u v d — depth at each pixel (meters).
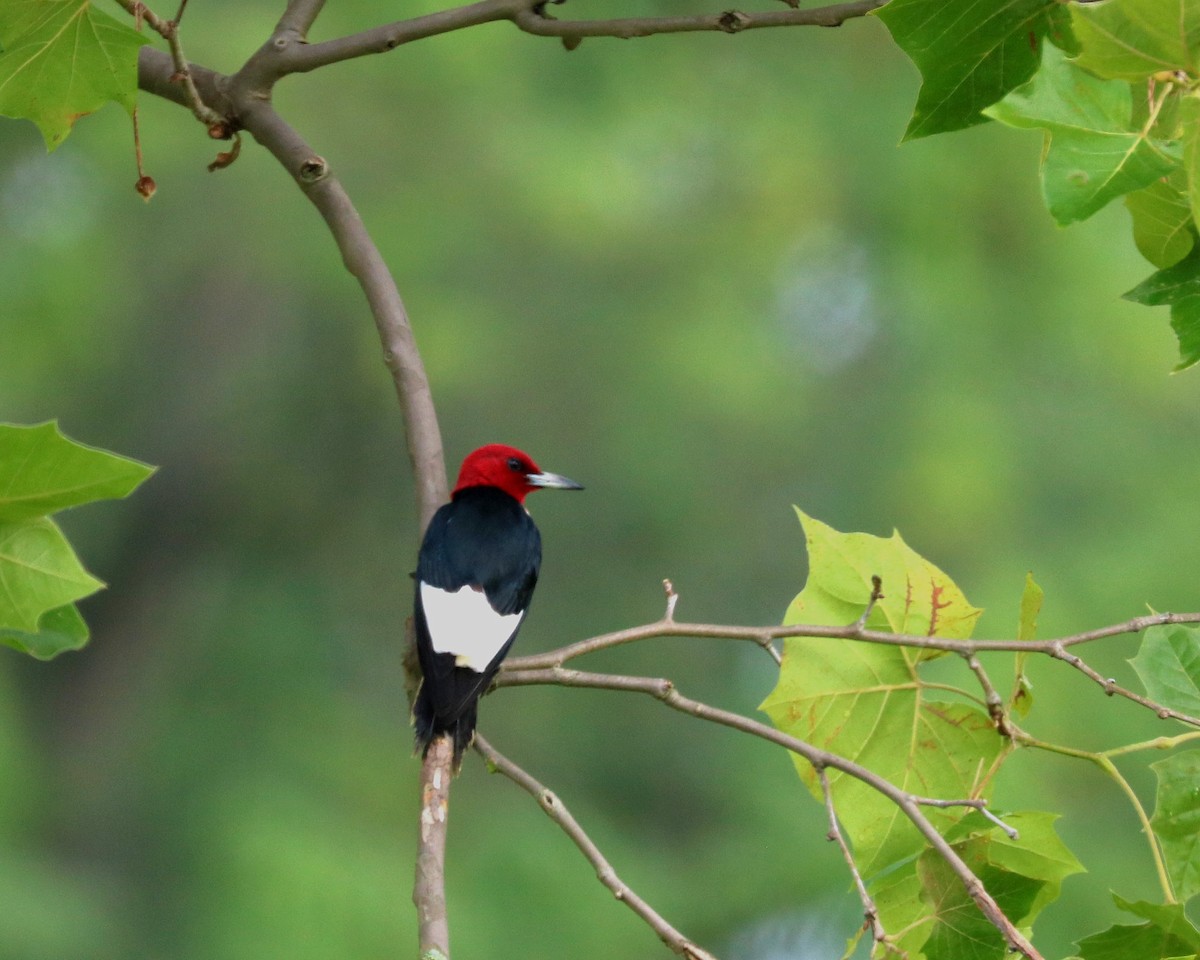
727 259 18.30
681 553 18.11
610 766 18.03
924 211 18.09
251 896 14.79
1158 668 4.29
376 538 19.62
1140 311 17.66
